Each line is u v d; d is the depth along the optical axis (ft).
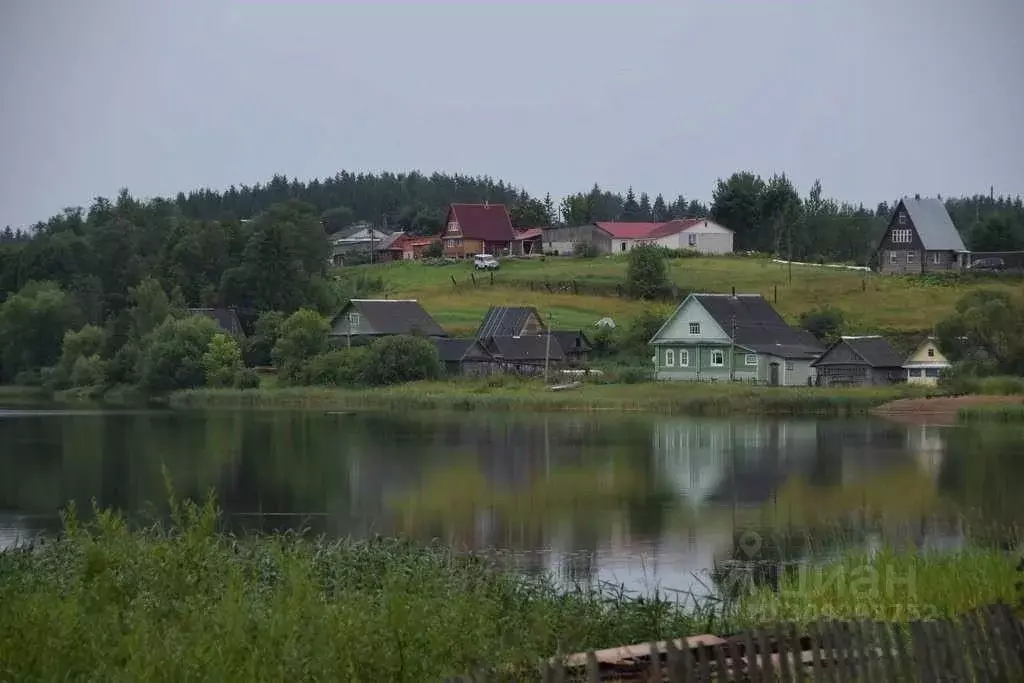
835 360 346.74
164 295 452.35
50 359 460.96
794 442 217.36
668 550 116.37
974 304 354.54
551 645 60.75
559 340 405.80
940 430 239.50
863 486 160.76
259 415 295.28
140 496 154.20
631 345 408.87
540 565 108.68
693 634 65.87
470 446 214.07
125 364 408.87
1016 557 80.02
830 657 45.47
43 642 51.67
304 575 62.13
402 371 367.04
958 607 69.77
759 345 357.41
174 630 53.36
